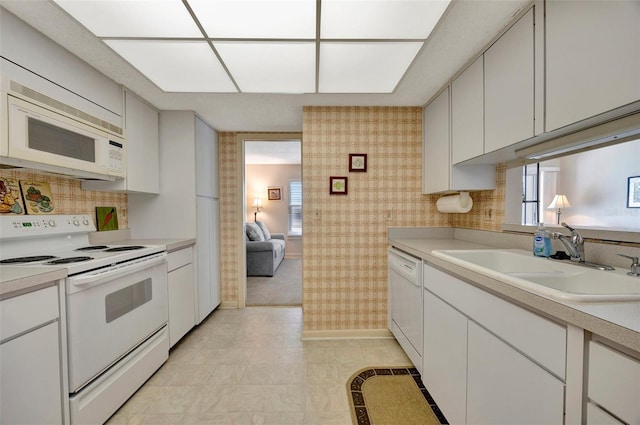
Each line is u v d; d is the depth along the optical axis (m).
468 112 1.65
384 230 2.40
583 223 1.28
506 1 1.16
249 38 1.42
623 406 0.58
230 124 2.83
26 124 1.29
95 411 1.34
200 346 2.24
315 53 1.56
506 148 1.36
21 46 1.27
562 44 1.01
